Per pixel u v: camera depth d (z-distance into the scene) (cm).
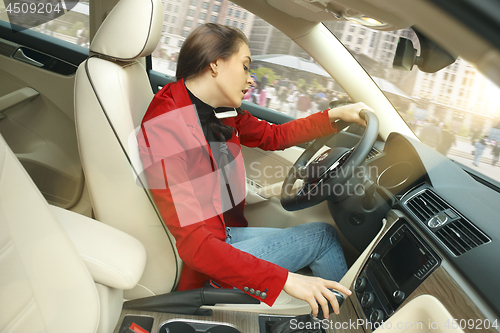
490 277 66
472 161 96
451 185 96
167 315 96
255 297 85
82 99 87
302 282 83
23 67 159
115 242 86
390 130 119
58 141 162
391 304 80
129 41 87
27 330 63
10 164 64
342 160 107
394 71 90
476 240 76
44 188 165
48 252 68
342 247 114
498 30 25
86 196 166
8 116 158
